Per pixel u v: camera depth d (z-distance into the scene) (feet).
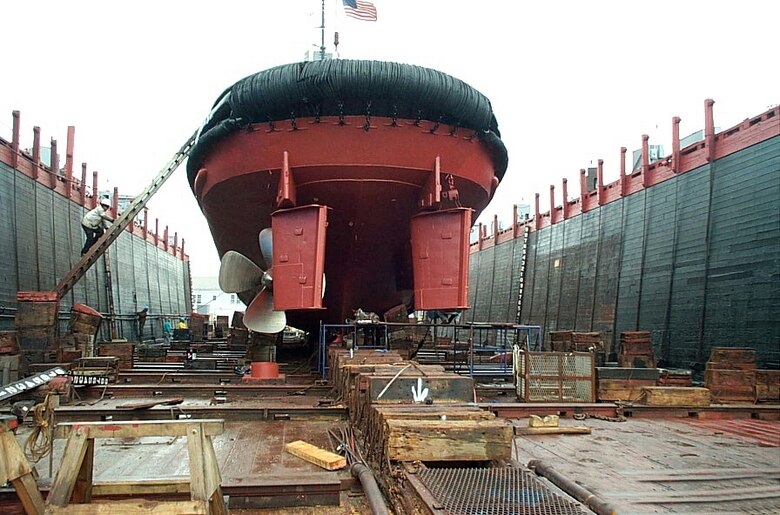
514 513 13.43
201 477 13.57
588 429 31.32
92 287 100.07
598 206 96.12
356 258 52.37
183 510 12.78
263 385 43.65
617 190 90.43
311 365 60.80
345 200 45.85
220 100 47.09
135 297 127.13
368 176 43.91
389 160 43.42
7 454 13.88
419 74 40.70
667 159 77.92
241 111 42.78
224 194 50.11
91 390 41.42
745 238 62.13
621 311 84.58
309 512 18.20
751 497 19.44
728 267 64.13
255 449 25.59
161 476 21.22
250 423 31.86
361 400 27.04
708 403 38.40
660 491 20.04
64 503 13.29
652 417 37.42
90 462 15.75
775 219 58.18
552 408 37.01
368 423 23.84
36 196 79.25
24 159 76.48
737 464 24.31
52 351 48.60
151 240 147.23
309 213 43.73
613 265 88.74
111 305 107.14
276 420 32.60
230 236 58.65
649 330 76.95
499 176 58.80
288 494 18.56
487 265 151.64
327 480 19.03
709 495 19.52
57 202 87.56
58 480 13.56
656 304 76.13
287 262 44.47
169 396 42.16
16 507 15.88
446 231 45.44
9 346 42.42
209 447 14.20
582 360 39.99
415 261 46.98
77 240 95.50
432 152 44.04
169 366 60.59
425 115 43.83
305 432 29.43
